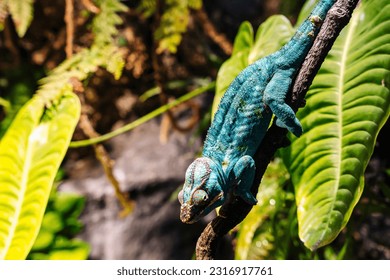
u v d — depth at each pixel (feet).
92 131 5.78
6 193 4.95
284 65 4.33
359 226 6.05
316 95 4.63
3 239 4.86
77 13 6.37
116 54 5.44
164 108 5.75
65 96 5.15
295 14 6.84
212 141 4.40
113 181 5.88
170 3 5.78
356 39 4.70
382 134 5.83
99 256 6.73
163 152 6.95
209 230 4.33
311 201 4.46
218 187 4.24
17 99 6.66
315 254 5.52
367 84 4.58
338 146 4.52
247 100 4.37
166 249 6.81
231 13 7.49
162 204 6.79
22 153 5.02
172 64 7.09
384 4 4.68
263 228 5.51
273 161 5.70
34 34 7.11
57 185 6.75
